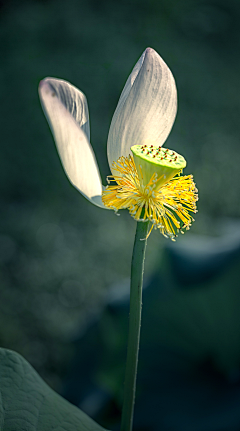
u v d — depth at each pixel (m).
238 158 3.28
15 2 5.66
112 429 1.21
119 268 2.39
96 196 0.70
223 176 3.02
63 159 0.69
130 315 0.66
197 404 1.19
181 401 1.21
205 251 1.33
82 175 0.69
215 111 3.98
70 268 2.35
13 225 2.66
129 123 0.70
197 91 4.20
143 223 0.67
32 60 4.46
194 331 1.26
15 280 2.26
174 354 1.31
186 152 3.30
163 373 1.30
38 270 2.32
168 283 1.31
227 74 4.62
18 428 0.70
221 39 5.30
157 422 1.16
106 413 1.26
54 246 2.50
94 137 3.43
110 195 0.69
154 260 2.26
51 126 0.68
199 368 1.29
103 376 1.32
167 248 1.38
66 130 0.68
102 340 1.38
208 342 1.27
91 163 0.69
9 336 1.90
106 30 5.21
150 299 1.31
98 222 2.72
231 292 1.21
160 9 5.48
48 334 1.96
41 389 0.73
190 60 4.73
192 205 0.70
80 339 1.44
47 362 1.83
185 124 3.69
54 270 2.33
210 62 4.80
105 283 2.29
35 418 0.71
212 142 3.47
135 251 0.66
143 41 5.08
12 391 0.72
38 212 2.80
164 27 5.34
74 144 0.68
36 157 3.29
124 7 5.68
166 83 0.69
